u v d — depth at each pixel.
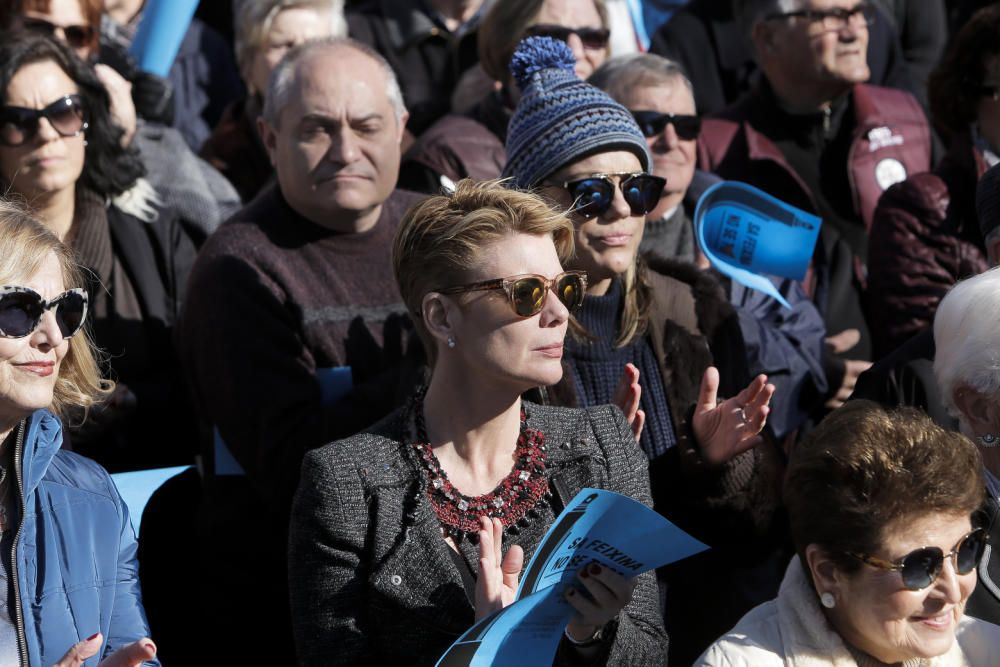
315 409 4.57
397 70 8.28
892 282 5.91
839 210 6.93
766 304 5.62
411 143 7.21
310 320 4.74
